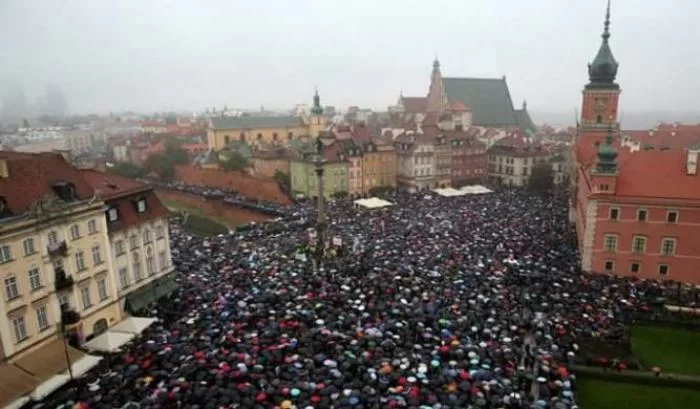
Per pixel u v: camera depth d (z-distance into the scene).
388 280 73.06
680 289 76.44
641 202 79.69
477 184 182.38
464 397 44.56
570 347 56.62
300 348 53.38
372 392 45.09
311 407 42.81
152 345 56.25
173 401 44.41
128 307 68.81
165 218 76.12
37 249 55.38
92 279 62.66
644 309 66.75
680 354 59.25
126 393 46.56
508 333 57.59
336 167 156.38
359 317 61.31
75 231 60.16
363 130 177.38
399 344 54.84
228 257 87.38
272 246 94.31
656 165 83.50
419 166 168.50
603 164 81.62
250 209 141.50
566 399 46.25
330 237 95.88
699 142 146.00
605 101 135.88
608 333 59.03
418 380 47.59
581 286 73.06
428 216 116.69
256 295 68.75
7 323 52.00
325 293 68.62
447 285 71.19
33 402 48.34
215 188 175.00
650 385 53.31
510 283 72.56
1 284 51.34
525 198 144.62
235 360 51.25
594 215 82.50
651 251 80.94
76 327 60.28
